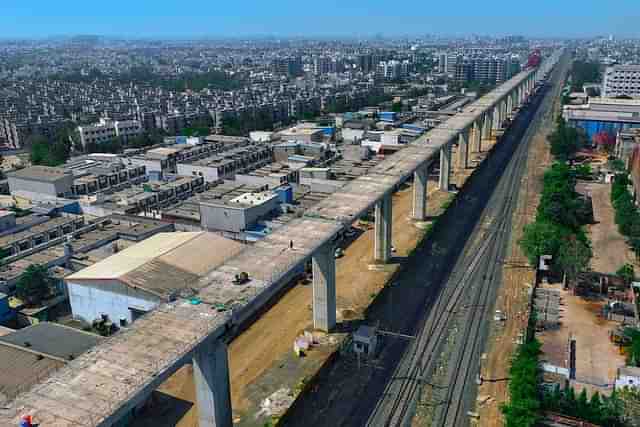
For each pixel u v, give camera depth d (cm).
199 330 5088
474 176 16025
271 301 8569
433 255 10300
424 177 11750
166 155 16675
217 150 17838
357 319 7994
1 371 6034
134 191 13550
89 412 4056
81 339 6769
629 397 5634
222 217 10850
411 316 8056
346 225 7756
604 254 10081
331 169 15012
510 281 9100
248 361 7019
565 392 5978
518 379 6000
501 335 7488
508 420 5594
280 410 6106
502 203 13388
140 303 7725
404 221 12100
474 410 6041
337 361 7050
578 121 19238
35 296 8331
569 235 9431
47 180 13288
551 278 9138
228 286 5966
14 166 18862
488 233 11369
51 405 4141
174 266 8425
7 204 13012
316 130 19775
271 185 13312
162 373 4484
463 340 7400
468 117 17312
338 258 10162
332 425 5900
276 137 19325
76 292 8212
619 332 7162
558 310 8044
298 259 6581
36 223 11056
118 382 4378
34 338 6769
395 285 9081
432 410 6066
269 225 10894
